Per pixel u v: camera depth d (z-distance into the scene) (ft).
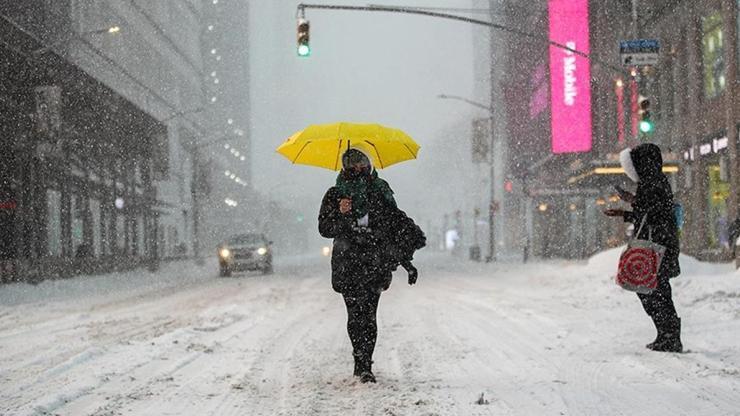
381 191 21.67
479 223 331.36
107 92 126.82
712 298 43.80
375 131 22.08
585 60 158.30
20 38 93.71
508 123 252.21
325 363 25.57
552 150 159.94
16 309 60.54
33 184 104.68
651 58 65.67
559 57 159.53
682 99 117.08
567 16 159.43
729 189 98.32
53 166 117.50
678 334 25.36
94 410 18.81
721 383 19.98
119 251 157.69
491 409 17.54
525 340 30.27
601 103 155.94
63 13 168.76
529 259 180.04
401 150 23.89
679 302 43.78
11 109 100.27
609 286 56.44
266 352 28.89
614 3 146.10
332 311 48.14
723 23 99.50
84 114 127.34
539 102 202.49
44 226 112.68
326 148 24.09
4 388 22.15
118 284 99.86
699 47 110.83
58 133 103.86
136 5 243.60
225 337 34.27
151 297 71.41
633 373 21.85
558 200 189.16
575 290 58.80
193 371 24.67
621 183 131.95
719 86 104.88
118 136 150.00
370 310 21.68
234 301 60.85
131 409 18.86
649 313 25.73
